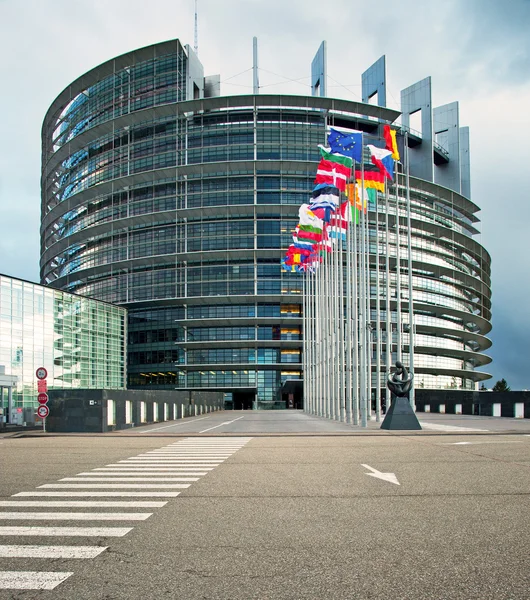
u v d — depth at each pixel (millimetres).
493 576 5047
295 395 93812
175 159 91438
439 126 114938
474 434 23562
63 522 7207
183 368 89875
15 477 11172
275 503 8359
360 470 11914
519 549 5891
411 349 31344
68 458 14836
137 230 93250
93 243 98062
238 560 5562
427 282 95562
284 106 91750
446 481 10336
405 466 12555
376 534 6520
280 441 20484
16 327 57281
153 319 92438
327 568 5297
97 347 74562
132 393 33312
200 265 89625
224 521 7211
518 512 7676
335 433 24484
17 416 41062
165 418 42625
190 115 92562
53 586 4863
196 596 4613
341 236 39438
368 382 39656
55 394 28766
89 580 5008
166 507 8109
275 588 4781
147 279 91312
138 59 94625
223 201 89938
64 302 66688
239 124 91375
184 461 13906
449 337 100562
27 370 58500
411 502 8391
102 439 22766
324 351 46469
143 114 91312
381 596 4578
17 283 58000
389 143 32750
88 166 100125
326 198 36812
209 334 89750
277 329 89250
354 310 34906
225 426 33312
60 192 107375
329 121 93562
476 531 6637
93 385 72688
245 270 88500
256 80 94000
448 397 54031
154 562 5516
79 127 104562
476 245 107438
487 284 121562
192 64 95688
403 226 90312
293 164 88062
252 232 88750
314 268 54031
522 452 15609
